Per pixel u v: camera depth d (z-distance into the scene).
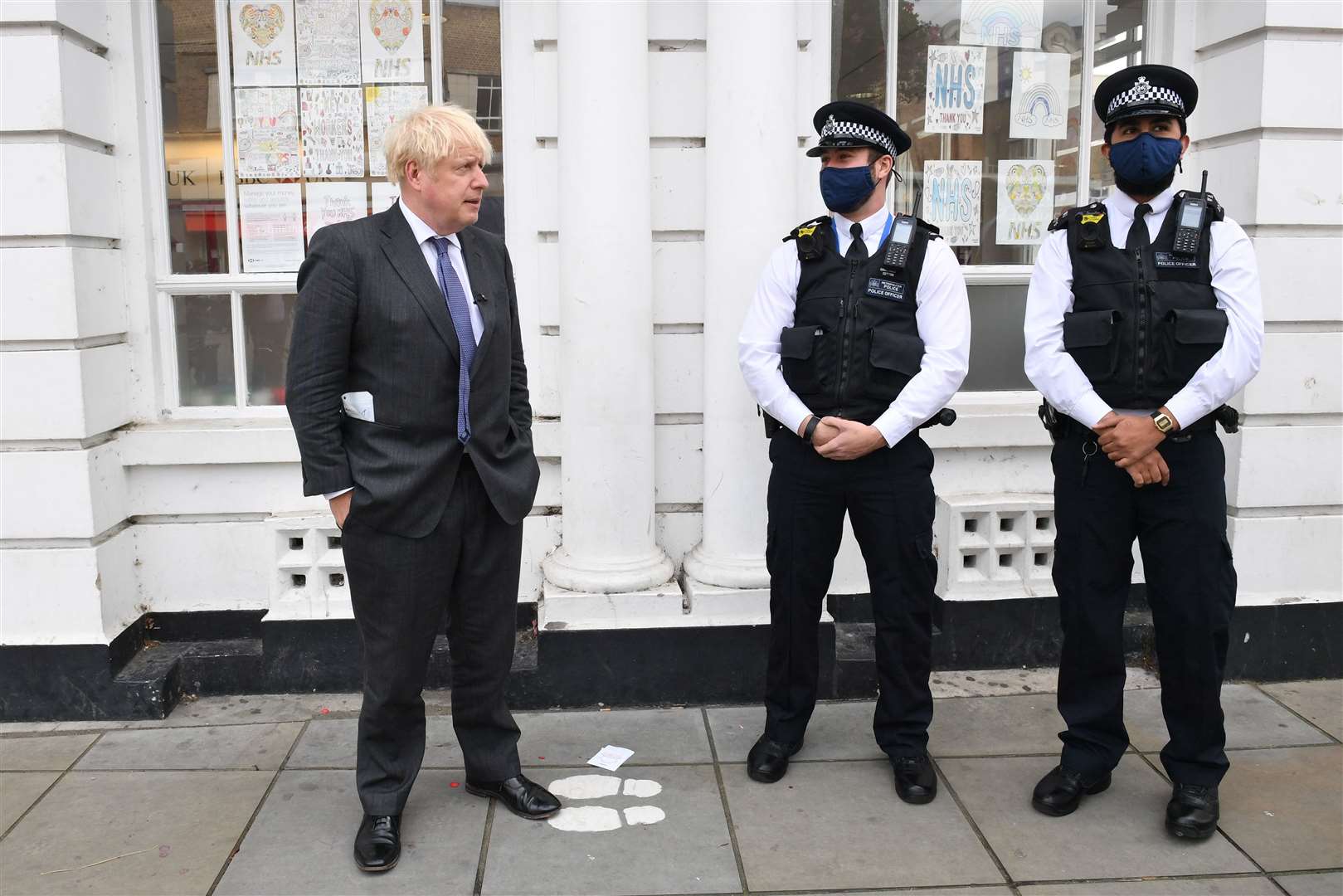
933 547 3.91
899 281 2.84
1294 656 3.84
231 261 3.83
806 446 2.91
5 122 3.27
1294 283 3.69
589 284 3.49
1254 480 3.76
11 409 3.40
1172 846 2.77
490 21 3.78
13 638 3.47
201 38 3.74
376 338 2.52
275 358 3.90
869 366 2.83
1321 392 3.75
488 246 2.75
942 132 3.96
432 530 2.60
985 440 3.87
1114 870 2.66
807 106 3.62
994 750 3.30
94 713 3.51
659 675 3.60
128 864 2.69
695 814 2.93
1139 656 3.93
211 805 2.98
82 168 3.42
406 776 2.77
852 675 3.65
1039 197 4.03
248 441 3.69
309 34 3.76
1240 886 2.60
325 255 2.47
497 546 2.76
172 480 3.75
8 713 3.50
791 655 3.08
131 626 3.68
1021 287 4.03
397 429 2.55
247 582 3.83
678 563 3.86
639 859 2.71
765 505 3.65
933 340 2.85
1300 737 3.39
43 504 3.44
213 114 3.77
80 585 3.48
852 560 3.92
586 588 3.58
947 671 3.87
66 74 3.32
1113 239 2.79
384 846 2.66
